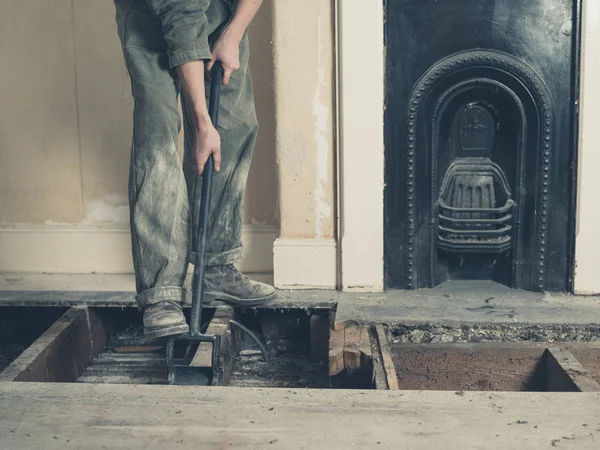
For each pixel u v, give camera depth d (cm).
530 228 290
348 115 285
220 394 183
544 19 277
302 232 297
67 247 332
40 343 239
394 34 283
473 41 281
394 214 294
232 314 274
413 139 288
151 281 232
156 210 231
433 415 171
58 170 332
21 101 329
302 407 175
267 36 314
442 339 250
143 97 230
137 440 161
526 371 238
